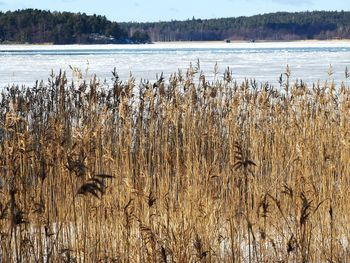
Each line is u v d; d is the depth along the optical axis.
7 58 87.00
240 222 9.25
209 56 92.88
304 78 43.12
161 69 57.88
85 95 11.86
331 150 11.32
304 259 7.39
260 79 43.06
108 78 43.16
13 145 7.43
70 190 8.24
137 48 158.12
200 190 9.70
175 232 8.27
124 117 9.95
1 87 36.28
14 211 7.07
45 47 167.75
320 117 12.10
